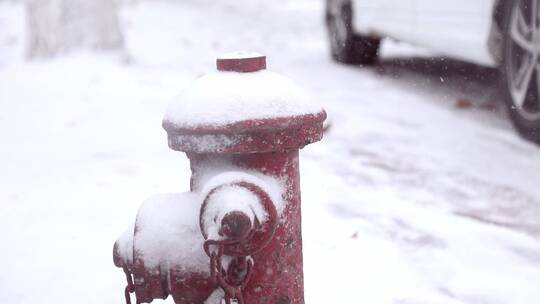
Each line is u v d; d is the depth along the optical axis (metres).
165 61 12.20
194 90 2.54
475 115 8.33
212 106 2.45
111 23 12.39
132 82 10.08
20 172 6.16
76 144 7.00
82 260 4.25
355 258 4.25
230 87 2.49
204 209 2.38
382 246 4.45
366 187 5.72
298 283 2.69
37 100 9.13
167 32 16.98
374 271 4.08
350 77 11.09
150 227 2.54
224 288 2.36
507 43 7.23
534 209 5.24
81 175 5.97
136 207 5.16
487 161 6.48
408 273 4.07
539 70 6.80
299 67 12.16
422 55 13.35
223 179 2.40
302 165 6.34
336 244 4.46
